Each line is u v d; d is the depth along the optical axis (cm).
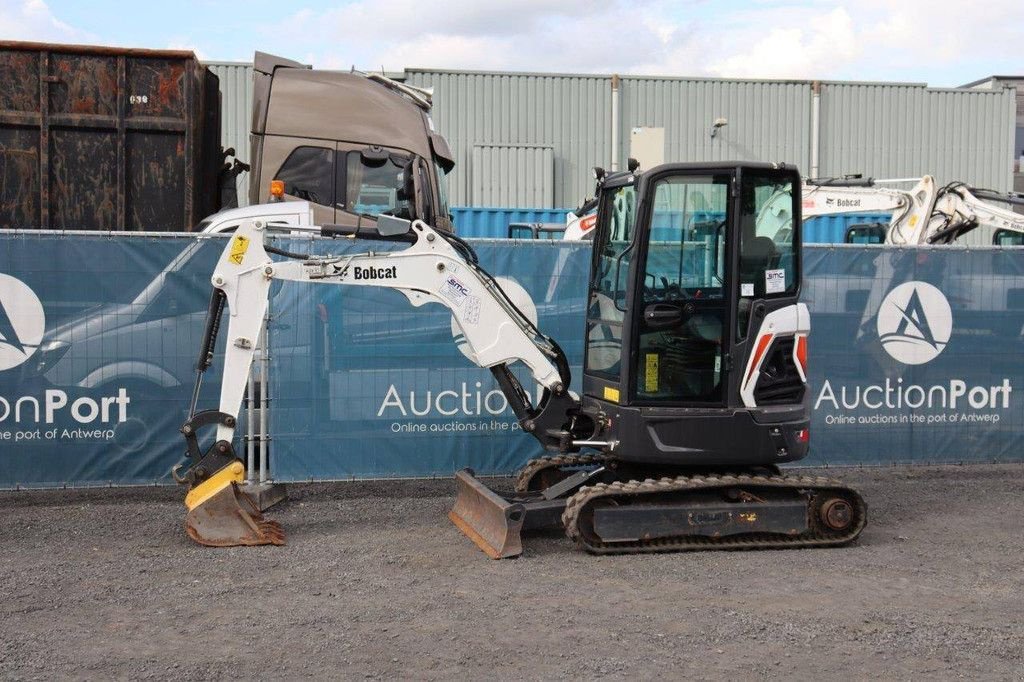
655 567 629
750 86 2603
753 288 677
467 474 748
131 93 1038
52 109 1025
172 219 1052
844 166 2644
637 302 667
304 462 837
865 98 2645
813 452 912
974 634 509
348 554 654
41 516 761
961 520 762
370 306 840
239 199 1418
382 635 504
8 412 805
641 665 466
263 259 684
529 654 480
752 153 2608
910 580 605
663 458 666
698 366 677
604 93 2558
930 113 2669
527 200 2498
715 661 471
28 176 1027
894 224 1502
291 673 456
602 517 649
